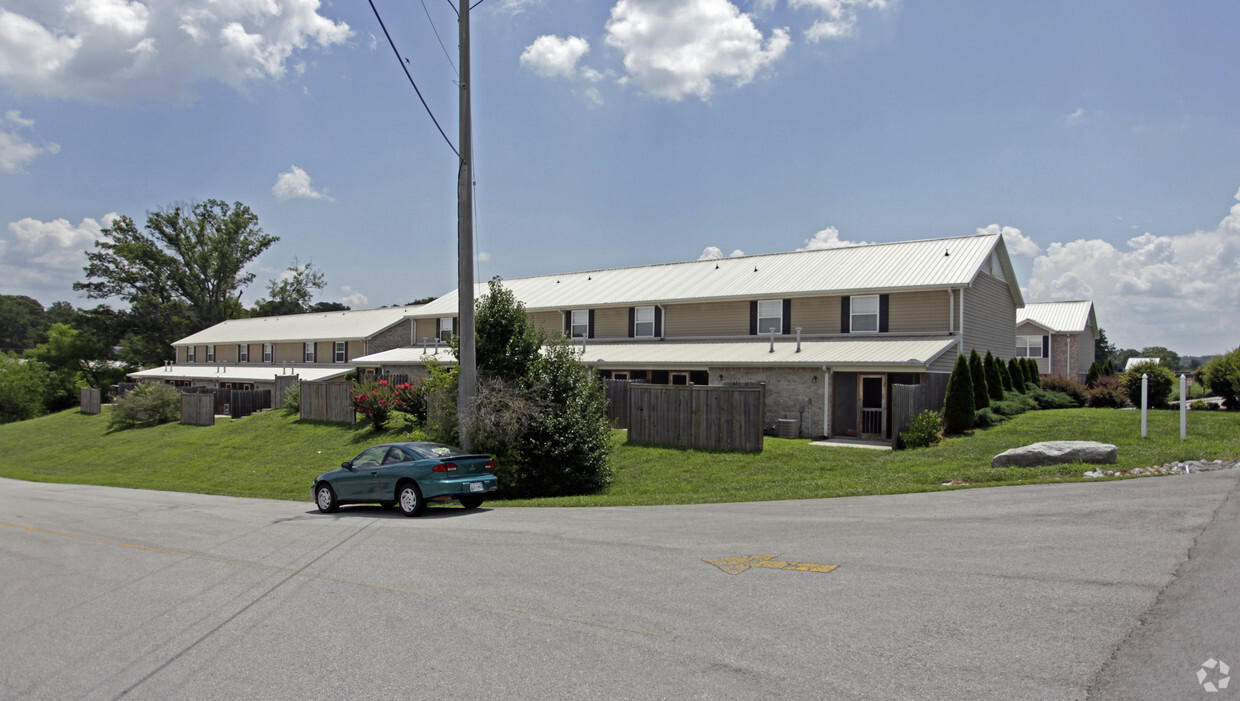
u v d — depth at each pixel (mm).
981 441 16812
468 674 5051
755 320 28250
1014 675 4535
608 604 6465
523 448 15914
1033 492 10773
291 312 85250
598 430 16594
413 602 6887
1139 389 25094
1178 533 7605
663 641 5477
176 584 8188
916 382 22141
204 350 60531
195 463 27219
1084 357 41188
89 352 70938
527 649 5469
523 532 10344
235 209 73312
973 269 24422
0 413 60062
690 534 9484
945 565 7066
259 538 11148
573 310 34031
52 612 7227
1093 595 5875
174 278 69938
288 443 27656
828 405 22703
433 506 14820
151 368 68625
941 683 4484
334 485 14398
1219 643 4773
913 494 11758
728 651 5203
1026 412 23062
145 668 5508
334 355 49688
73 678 5371
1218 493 9469
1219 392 22938
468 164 15320
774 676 4727
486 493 14664
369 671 5203
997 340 28484
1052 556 7102
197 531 12211
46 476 27594
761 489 14016
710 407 19078
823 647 5164
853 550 7938
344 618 6504
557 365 16922
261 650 5766
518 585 7270
